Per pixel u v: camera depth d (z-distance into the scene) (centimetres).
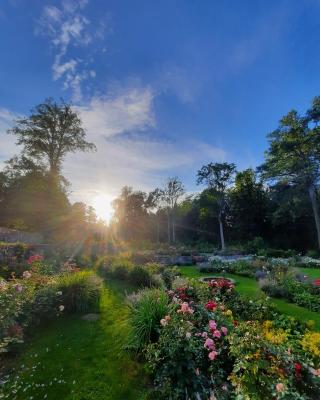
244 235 3053
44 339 370
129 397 244
